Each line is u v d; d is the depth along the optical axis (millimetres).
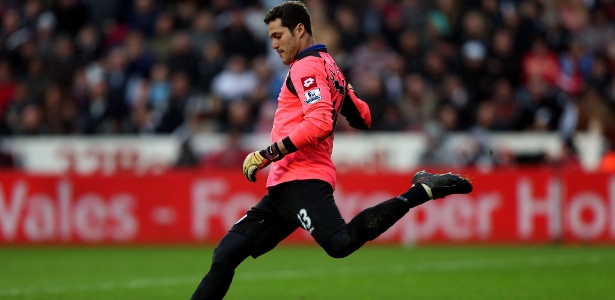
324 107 18641
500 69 57156
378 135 52062
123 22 63969
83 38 62312
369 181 45312
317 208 19062
